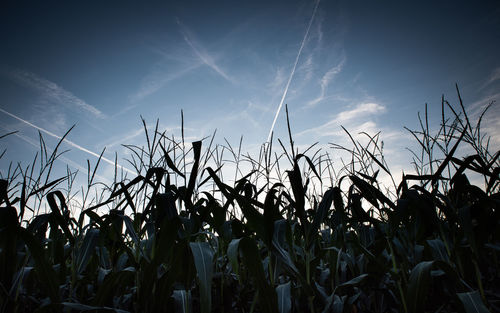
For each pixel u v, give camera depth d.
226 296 1.80
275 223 1.46
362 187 1.61
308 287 1.32
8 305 1.37
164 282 1.34
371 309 1.87
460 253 1.60
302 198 1.42
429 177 1.54
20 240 1.50
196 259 1.14
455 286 1.58
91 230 1.73
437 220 1.52
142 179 1.61
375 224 1.64
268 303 1.21
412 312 1.24
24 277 1.65
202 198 1.83
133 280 2.09
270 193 1.31
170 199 1.42
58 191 1.64
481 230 1.41
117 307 1.73
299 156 1.47
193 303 1.80
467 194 1.93
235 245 1.19
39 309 1.25
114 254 1.86
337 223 1.96
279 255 1.30
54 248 1.73
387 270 1.45
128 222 1.55
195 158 1.34
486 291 1.69
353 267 1.75
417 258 1.73
